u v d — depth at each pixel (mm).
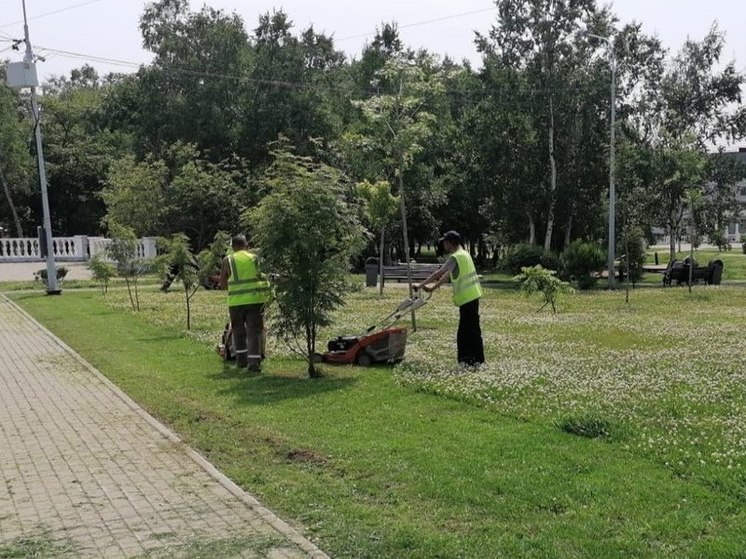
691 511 5383
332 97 51062
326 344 14180
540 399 8984
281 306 10977
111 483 6539
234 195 39000
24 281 32188
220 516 5688
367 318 18438
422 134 18766
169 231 39188
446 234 11570
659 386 9688
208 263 20359
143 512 5812
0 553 5102
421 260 54594
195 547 5102
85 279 32562
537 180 37875
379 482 6312
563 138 37562
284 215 10688
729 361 11648
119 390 10469
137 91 48344
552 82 36812
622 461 6574
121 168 40719
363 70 53812
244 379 11109
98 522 5625
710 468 6223
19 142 54625
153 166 39781
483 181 38844
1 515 5820
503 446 7125
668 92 39438
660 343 13930
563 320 18047
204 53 47500
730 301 23250
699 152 31469
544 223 39656
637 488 5871
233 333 12086
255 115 46469
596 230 38875
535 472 6332
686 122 39406
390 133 18969
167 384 10906
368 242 13023
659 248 79312
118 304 22812
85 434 8211
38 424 8703
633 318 18391
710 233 41312
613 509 5461
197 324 17719
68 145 60031
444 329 16344
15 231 59062
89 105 61125
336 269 10953
